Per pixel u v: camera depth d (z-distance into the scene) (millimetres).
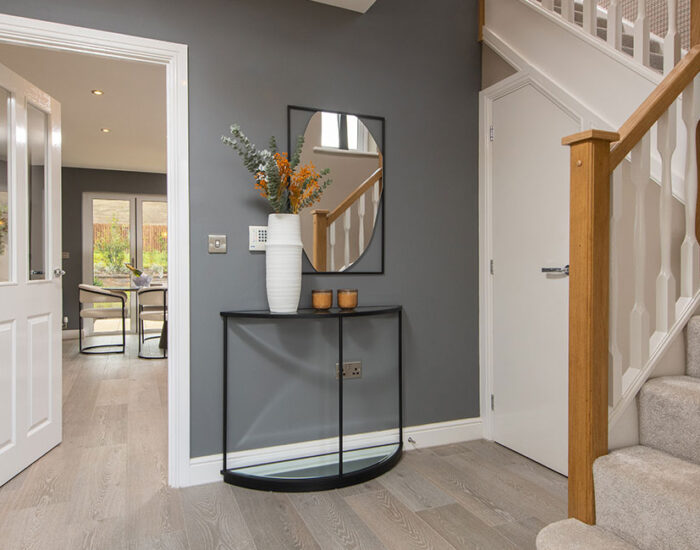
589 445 1442
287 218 2279
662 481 1302
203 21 2314
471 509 2047
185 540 1822
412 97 2758
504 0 2742
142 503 2111
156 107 4574
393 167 2709
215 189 2340
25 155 2480
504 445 2768
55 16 2068
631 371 1624
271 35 2449
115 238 7438
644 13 2084
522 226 2611
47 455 2646
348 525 1925
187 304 2281
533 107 2541
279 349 2479
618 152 1479
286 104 2477
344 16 2604
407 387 2754
